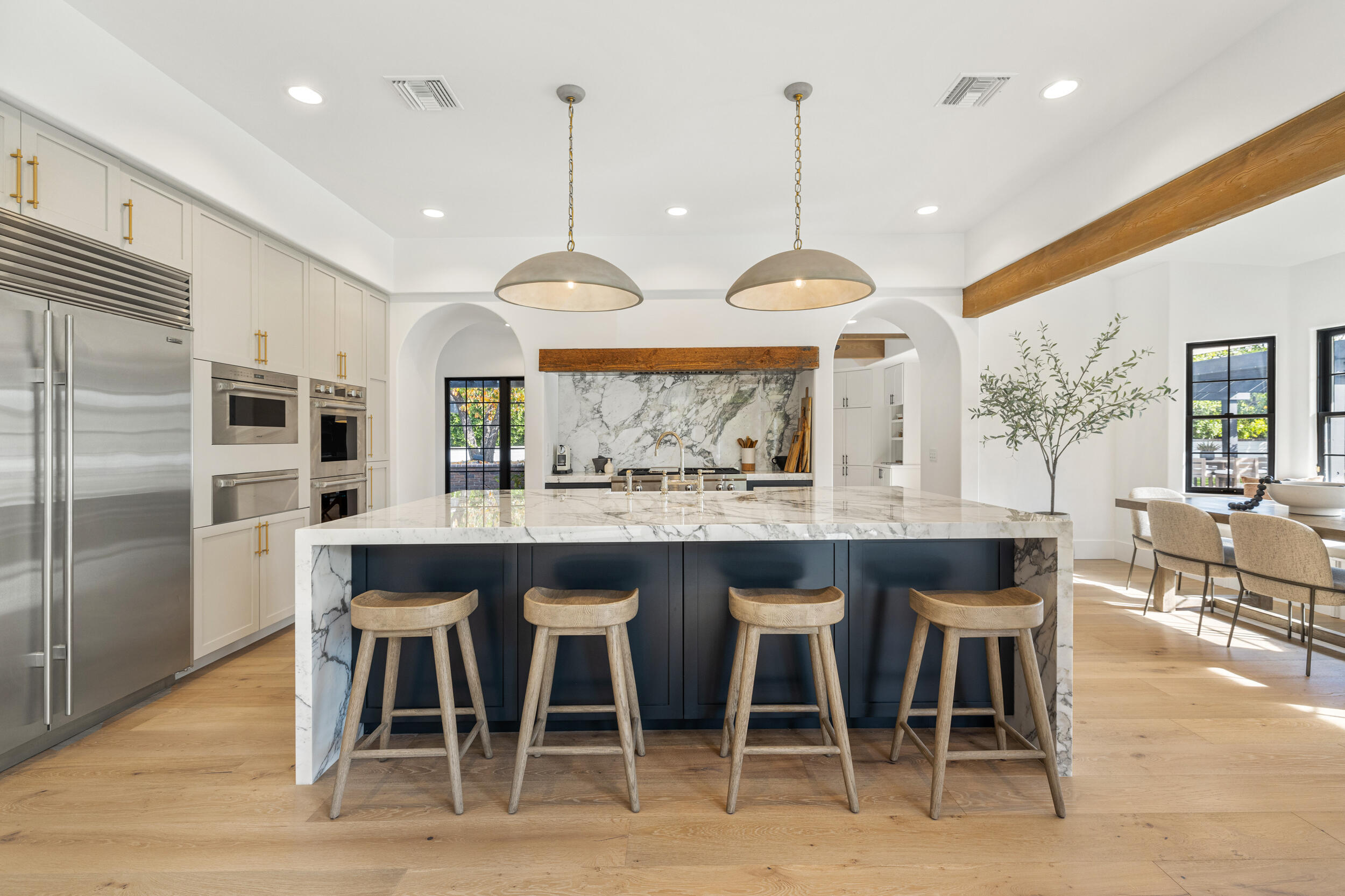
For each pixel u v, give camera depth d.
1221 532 4.55
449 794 1.98
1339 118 2.15
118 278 2.54
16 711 2.12
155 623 2.66
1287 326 5.08
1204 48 2.59
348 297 4.38
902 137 3.36
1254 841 1.72
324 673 2.13
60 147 2.31
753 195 4.13
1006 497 5.77
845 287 2.74
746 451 6.44
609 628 1.89
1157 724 2.44
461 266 4.94
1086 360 5.77
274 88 2.86
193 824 1.82
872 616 2.36
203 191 2.95
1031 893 1.53
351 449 4.43
